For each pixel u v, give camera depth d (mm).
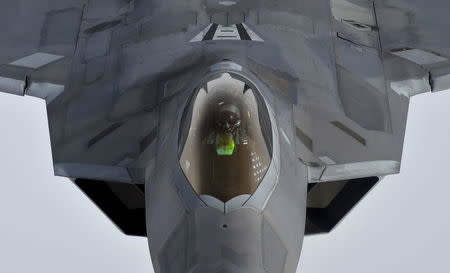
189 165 41031
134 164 45812
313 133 46625
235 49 49406
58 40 53031
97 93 49906
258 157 41031
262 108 43062
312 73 49469
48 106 49969
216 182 40062
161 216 41875
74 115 49156
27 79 50812
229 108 41188
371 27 53594
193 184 40500
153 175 44031
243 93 42438
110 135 47438
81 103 49625
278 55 49656
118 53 51656
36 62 51688
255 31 51250
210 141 40719
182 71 48594
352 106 48719
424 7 54844
